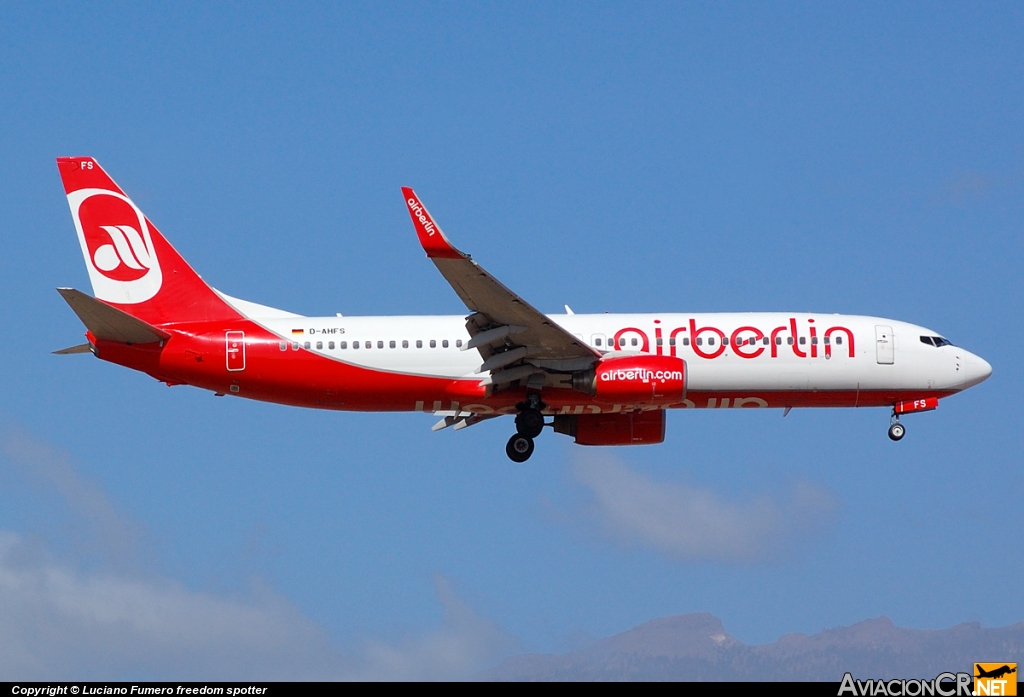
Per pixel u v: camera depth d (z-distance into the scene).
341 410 165.88
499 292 151.12
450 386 162.12
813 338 164.75
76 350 161.75
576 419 170.50
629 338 163.50
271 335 161.25
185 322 162.88
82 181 164.62
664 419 171.12
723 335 164.00
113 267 163.62
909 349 165.88
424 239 145.88
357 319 163.38
